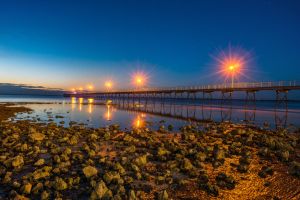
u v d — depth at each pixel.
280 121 35.81
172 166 12.41
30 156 14.52
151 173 11.89
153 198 9.66
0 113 43.81
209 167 12.66
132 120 37.47
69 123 32.44
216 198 9.86
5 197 9.71
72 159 13.84
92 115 45.12
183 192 10.16
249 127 26.33
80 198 9.61
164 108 69.38
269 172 12.20
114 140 18.95
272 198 10.09
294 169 12.29
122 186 10.03
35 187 10.05
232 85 43.78
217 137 19.97
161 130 25.09
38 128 25.45
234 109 64.94
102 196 9.45
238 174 11.96
